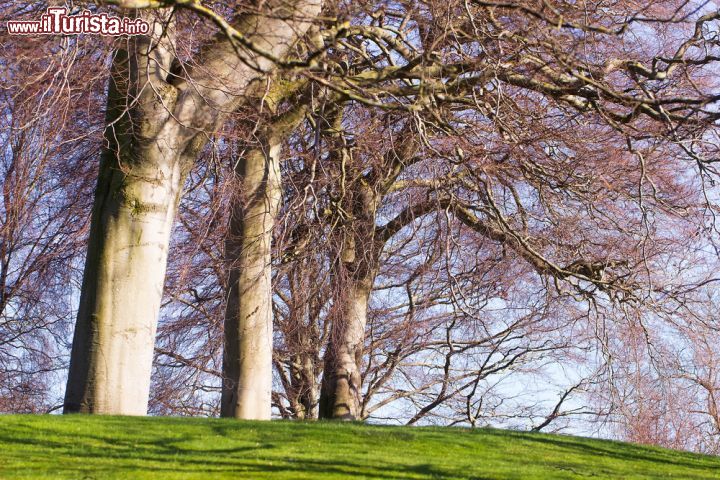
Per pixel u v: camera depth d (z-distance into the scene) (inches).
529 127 725.9
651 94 660.1
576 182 768.3
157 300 635.5
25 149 676.1
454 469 462.6
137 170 622.5
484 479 442.0
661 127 729.6
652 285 848.9
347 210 805.2
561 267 837.2
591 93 658.8
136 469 412.5
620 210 854.5
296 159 838.5
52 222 855.7
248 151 731.4
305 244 786.2
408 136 746.8
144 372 628.1
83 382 615.2
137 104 613.3
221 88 622.5
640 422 908.6
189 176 805.2
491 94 692.1
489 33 645.9
